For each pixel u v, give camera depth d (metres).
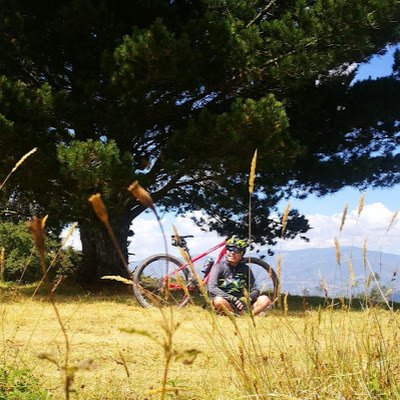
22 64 12.20
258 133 10.23
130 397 3.22
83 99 11.02
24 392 3.05
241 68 11.01
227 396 2.82
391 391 2.50
